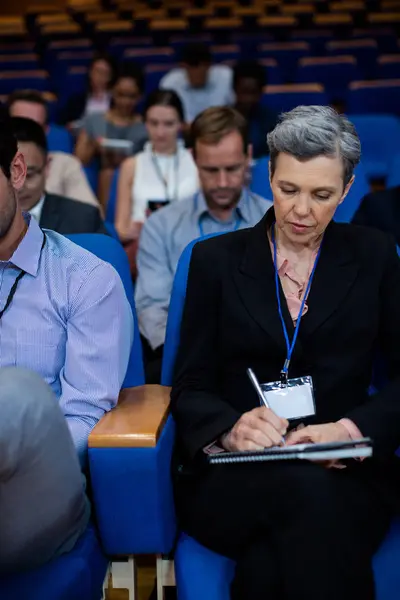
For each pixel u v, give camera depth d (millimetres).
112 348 1171
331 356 1149
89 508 1112
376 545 1037
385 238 1202
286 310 1151
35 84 5156
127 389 1282
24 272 1175
